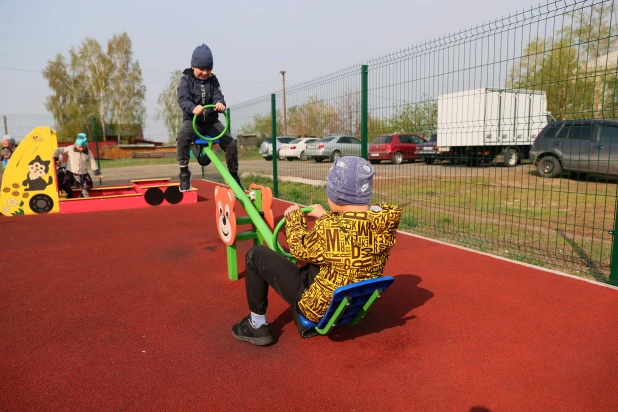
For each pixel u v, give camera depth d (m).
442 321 3.16
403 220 6.64
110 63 48.56
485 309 3.35
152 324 3.19
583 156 10.25
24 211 8.00
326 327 2.42
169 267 4.57
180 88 4.62
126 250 5.27
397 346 2.81
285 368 2.57
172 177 16.91
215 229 6.43
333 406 2.20
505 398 2.25
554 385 2.36
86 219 7.44
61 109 47.12
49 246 5.51
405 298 3.60
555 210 7.87
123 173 19.08
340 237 2.28
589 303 3.41
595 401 2.22
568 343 2.81
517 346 2.78
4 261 4.84
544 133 11.22
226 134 4.97
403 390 2.34
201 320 3.25
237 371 2.54
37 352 2.78
